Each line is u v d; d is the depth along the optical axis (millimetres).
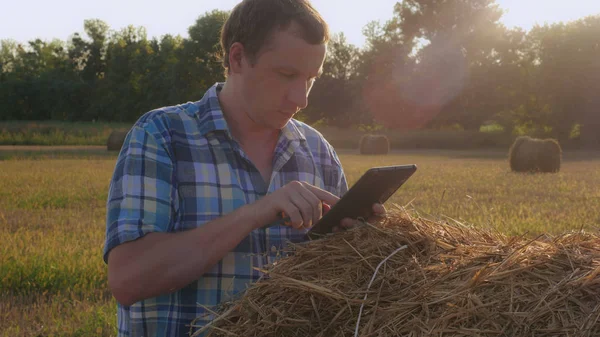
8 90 98312
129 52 98812
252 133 1963
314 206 1678
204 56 81375
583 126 66125
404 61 70812
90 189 16016
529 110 70500
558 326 1322
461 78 67938
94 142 54656
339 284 1558
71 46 108875
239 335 1542
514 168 25484
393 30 73250
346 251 1652
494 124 82875
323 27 1706
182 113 1890
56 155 33875
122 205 1714
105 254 1719
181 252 1629
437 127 72125
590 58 64812
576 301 1354
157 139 1806
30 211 11758
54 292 5988
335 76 77812
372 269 1587
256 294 1600
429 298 1442
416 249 1668
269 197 1685
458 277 1497
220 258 1671
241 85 1795
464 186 16781
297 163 2004
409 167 1694
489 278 1434
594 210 11508
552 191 15711
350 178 19219
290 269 1630
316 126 78688
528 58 70812
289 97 1730
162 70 93562
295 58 1682
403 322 1425
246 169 1885
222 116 1870
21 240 8125
